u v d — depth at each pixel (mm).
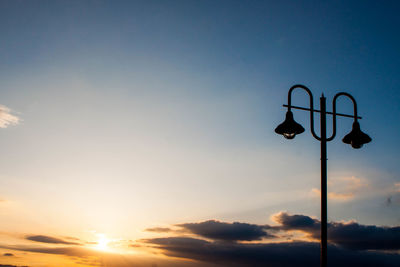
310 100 8312
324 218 7363
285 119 8297
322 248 7199
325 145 7930
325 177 7648
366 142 8734
